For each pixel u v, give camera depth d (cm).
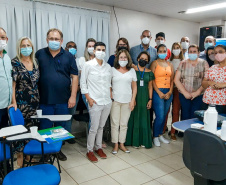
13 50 325
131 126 326
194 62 319
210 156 143
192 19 561
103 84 266
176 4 415
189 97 309
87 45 321
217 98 251
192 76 318
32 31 336
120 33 448
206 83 262
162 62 328
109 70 278
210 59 345
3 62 215
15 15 321
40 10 338
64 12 363
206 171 147
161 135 356
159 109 326
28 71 238
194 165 154
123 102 293
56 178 152
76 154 304
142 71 312
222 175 142
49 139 167
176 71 334
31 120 244
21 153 247
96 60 268
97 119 271
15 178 149
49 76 250
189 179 243
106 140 356
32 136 163
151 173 254
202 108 302
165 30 530
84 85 265
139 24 475
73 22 373
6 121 232
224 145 139
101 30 406
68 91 269
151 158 294
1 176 204
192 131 150
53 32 244
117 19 439
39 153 198
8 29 317
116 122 302
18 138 156
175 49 359
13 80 229
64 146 334
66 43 370
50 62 253
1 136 150
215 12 482
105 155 293
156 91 323
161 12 480
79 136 379
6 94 218
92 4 403
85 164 273
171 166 272
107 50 416
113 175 248
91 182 233
